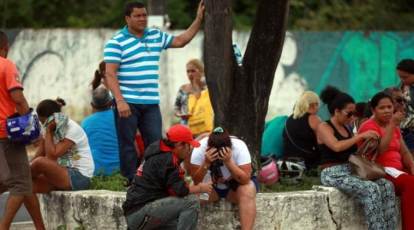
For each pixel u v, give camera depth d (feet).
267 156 75.66
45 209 71.61
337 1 202.49
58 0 195.52
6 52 68.54
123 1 194.90
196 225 60.75
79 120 157.07
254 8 197.67
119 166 76.69
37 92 157.17
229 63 70.33
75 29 157.07
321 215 66.44
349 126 75.92
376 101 70.79
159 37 71.15
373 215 66.80
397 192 70.08
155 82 71.00
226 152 61.57
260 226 64.69
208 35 70.08
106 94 79.20
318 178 74.69
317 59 165.07
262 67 71.26
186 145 60.39
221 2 69.31
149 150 61.11
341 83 166.61
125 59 69.82
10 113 65.51
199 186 61.26
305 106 78.79
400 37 168.45
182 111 95.45
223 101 70.74
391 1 203.21
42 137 71.10
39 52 156.97
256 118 71.41
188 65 95.50
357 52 167.12
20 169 65.62
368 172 67.67
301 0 198.90
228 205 64.18
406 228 69.31
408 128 78.28
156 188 60.39
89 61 157.07
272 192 68.23
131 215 61.00
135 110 70.13
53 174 68.95
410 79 78.79
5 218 66.13
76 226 68.18
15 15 192.03
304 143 78.79
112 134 78.95
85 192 68.44
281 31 71.26
